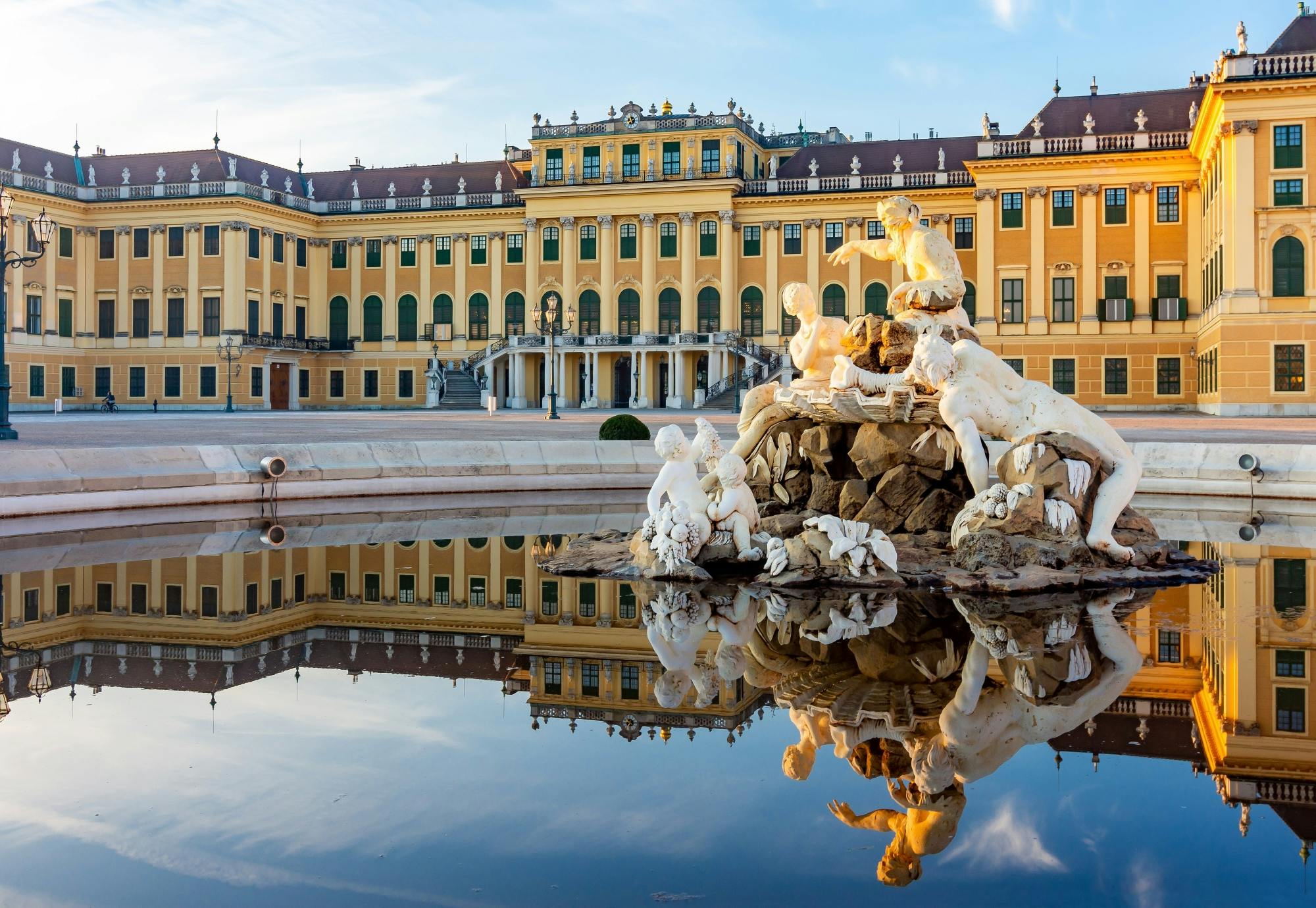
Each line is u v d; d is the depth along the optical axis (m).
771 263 79.69
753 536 13.61
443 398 82.19
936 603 11.55
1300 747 6.91
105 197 81.94
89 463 19.64
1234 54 52.62
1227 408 54.22
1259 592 12.14
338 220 88.25
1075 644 9.64
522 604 11.86
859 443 14.88
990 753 6.84
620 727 7.45
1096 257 68.38
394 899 4.93
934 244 15.84
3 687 8.56
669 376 80.12
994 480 18.78
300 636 10.38
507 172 88.56
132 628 10.71
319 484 22.17
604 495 23.80
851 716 7.61
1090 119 67.62
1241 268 53.53
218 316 80.56
